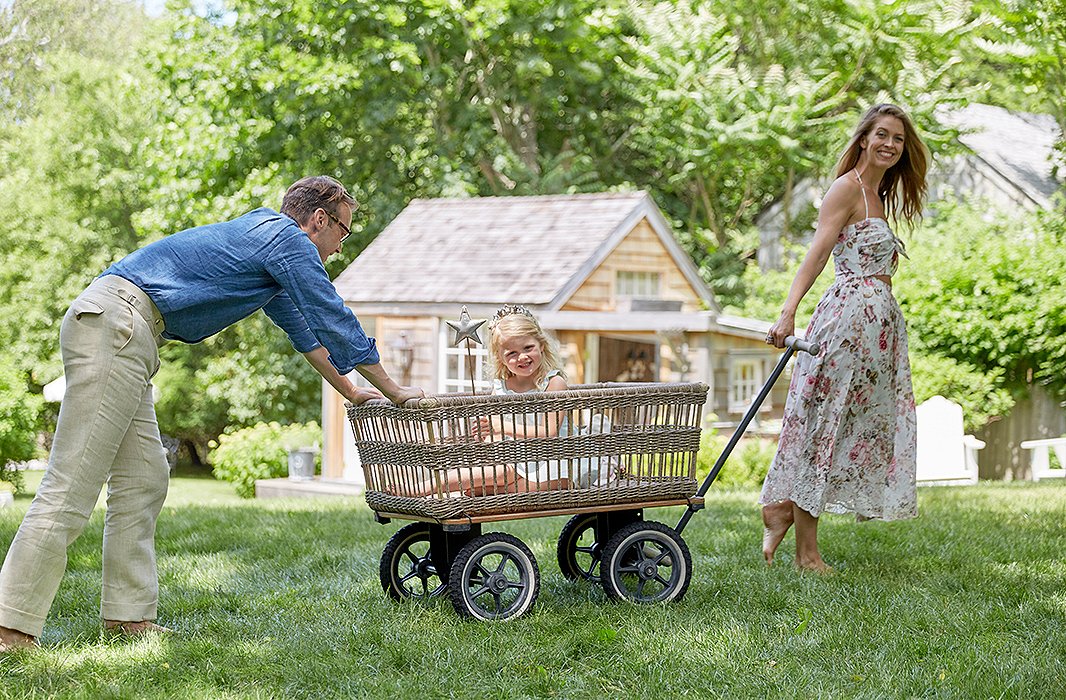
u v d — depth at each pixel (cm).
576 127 2202
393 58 1922
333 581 549
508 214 1581
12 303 2356
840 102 1914
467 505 447
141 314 412
